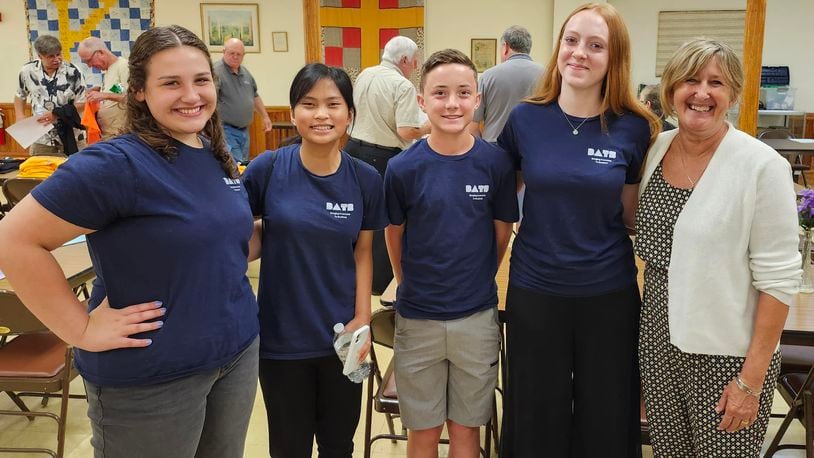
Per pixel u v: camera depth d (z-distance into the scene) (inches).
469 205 72.9
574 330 73.5
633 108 72.2
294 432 73.2
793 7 329.1
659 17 339.0
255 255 71.2
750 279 65.8
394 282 95.7
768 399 68.1
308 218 68.4
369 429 90.0
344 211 69.9
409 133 157.9
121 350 53.7
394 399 86.0
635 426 78.7
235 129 227.3
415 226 74.1
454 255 72.9
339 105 68.0
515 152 75.7
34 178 146.3
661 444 73.4
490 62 312.5
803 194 90.2
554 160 70.6
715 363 67.2
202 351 56.4
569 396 76.7
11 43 329.4
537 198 71.9
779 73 329.4
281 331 70.3
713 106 64.8
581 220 70.5
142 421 55.7
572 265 70.8
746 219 63.8
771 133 249.4
